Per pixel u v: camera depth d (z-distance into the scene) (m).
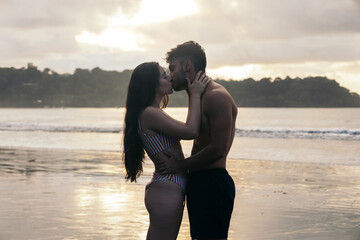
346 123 65.88
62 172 9.97
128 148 3.26
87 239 4.56
